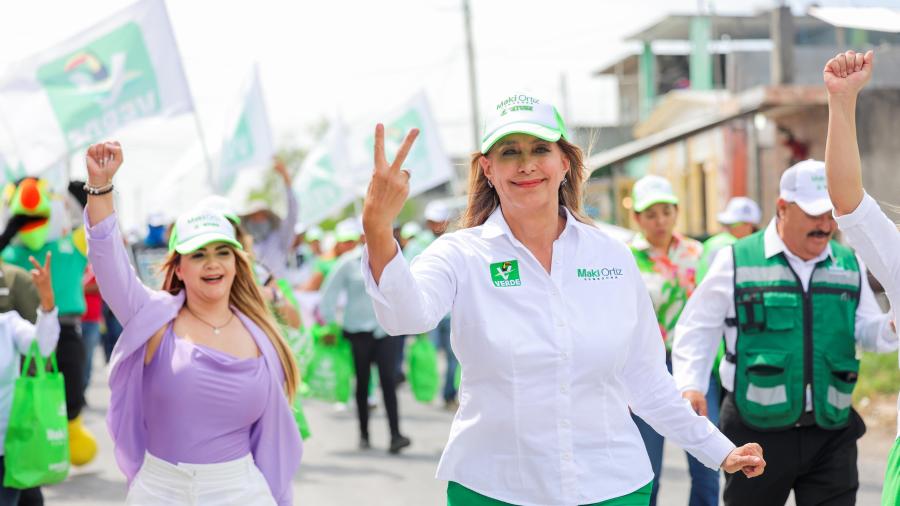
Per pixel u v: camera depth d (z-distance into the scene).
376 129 2.97
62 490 8.12
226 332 4.58
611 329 3.36
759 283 4.84
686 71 36.34
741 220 9.66
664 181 6.69
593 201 3.99
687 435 3.59
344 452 9.80
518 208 3.35
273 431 4.62
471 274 3.34
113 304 4.41
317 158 15.67
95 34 9.70
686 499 7.38
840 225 3.58
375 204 3.01
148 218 12.26
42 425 5.66
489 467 3.32
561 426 3.29
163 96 9.81
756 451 3.56
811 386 4.76
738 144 25.83
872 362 12.20
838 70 3.51
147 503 4.42
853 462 4.85
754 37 31.94
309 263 20.25
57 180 11.44
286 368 4.72
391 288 3.06
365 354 9.84
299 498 7.82
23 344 5.70
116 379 4.45
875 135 17.28
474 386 3.35
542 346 3.28
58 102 9.65
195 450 4.40
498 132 3.29
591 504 3.29
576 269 3.38
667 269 6.63
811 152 20.61
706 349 4.99
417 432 10.96
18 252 8.41
